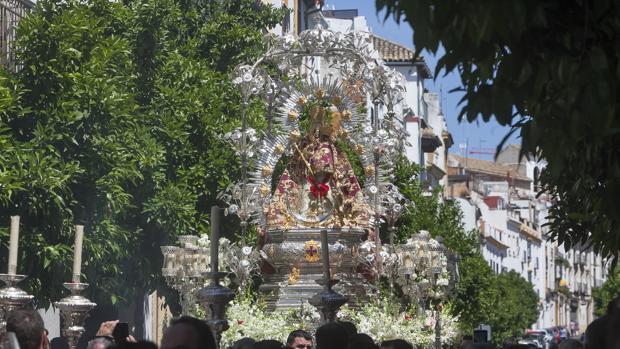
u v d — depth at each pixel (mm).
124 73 22375
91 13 21719
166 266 19672
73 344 12422
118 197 20484
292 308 20562
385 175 21797
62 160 19594
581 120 7098
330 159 20969
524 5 6812
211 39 29406
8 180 17828
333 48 21281
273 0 45062
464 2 6898
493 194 111875
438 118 79375
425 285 21203
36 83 19844
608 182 8992
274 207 21109
